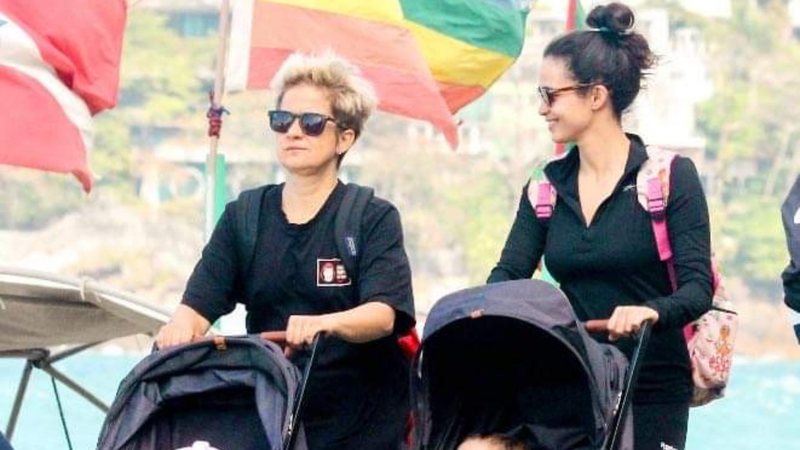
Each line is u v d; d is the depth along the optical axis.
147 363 11.03
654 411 11.67
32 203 59.59
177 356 11.02
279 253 11.68
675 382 11.70
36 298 15.32
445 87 18.31
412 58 16.92
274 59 16.75
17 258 58.97
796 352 59.88
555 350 10.66
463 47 18.20
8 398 31.27
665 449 11.67
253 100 60.66
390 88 16.84
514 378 10.80
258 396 10.80
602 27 11.84
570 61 11.73
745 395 39.06
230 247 11.84
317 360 11.27
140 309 15.34
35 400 31.02
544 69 11.83
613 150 11.75
